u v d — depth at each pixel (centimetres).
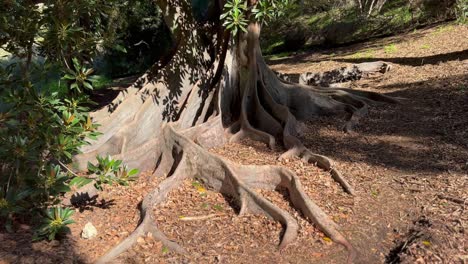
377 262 459
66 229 526
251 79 863
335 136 813
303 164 695
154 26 2230
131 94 820
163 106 814
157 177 703
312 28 2512
